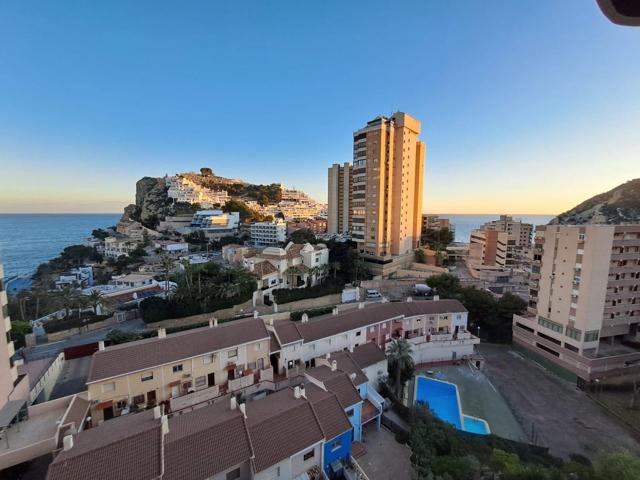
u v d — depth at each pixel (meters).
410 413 30.34
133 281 75.44
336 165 139.62
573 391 41.53
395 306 49.56
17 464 23.52
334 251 81.44
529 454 27.00
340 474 24.06
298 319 53.66
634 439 32.81
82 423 26.19
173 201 174.88
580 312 44.00
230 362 35.22
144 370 30.47
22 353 41.75
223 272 60.03
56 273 98.25
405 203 87.31
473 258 106.00
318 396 26.31
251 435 21.59
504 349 54.16
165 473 18.62
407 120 83.88
